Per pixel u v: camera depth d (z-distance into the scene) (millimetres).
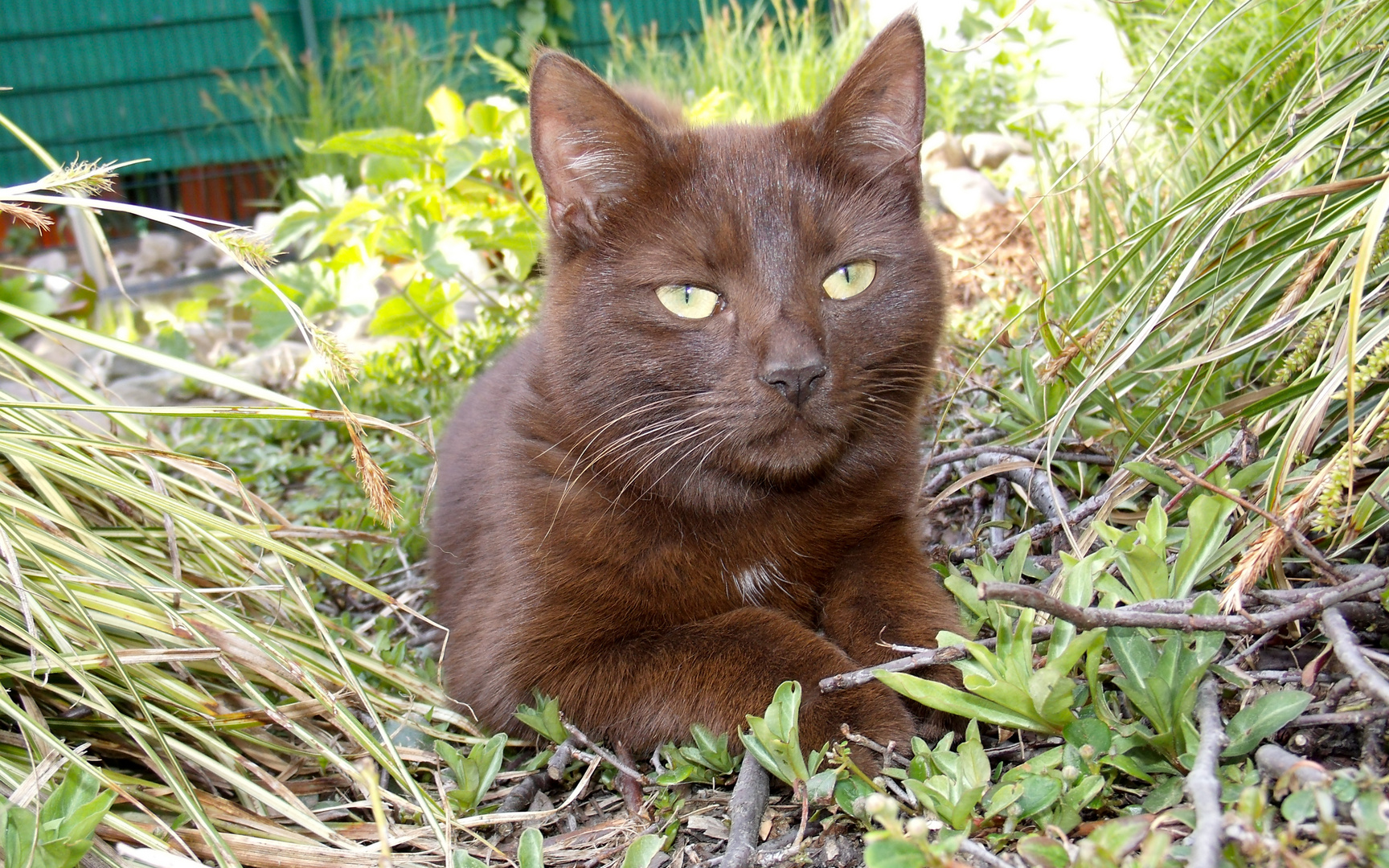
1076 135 1014
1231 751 374
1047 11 1134
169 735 444
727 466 460
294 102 1422
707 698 438
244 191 1520
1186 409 498
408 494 605
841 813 407
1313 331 443
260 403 839
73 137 1422
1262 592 396
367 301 797
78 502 485
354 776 417
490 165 854
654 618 464
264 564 477
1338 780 344
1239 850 344
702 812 425
